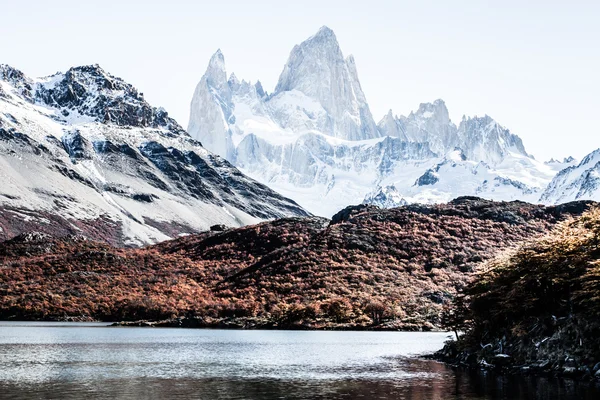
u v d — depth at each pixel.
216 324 167.75
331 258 195.62
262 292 182.75
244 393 67.62
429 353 103.69
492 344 87.00
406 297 169.88
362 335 139.62
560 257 82.44
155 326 170.75
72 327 161.12
